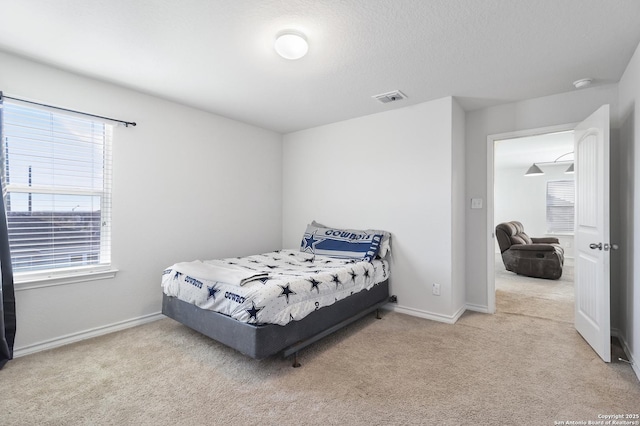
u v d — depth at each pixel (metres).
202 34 2.04
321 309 2.46
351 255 3.41
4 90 2.26
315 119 3.85
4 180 2.22
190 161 3.39
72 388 1.89
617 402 1.76
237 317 2.13
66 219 2.58
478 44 2.15
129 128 2.91
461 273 3.39
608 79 2.69
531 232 7.99
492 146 3.39
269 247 4.34
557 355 2.35
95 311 2.69
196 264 2.84
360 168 3.74
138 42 2.13
